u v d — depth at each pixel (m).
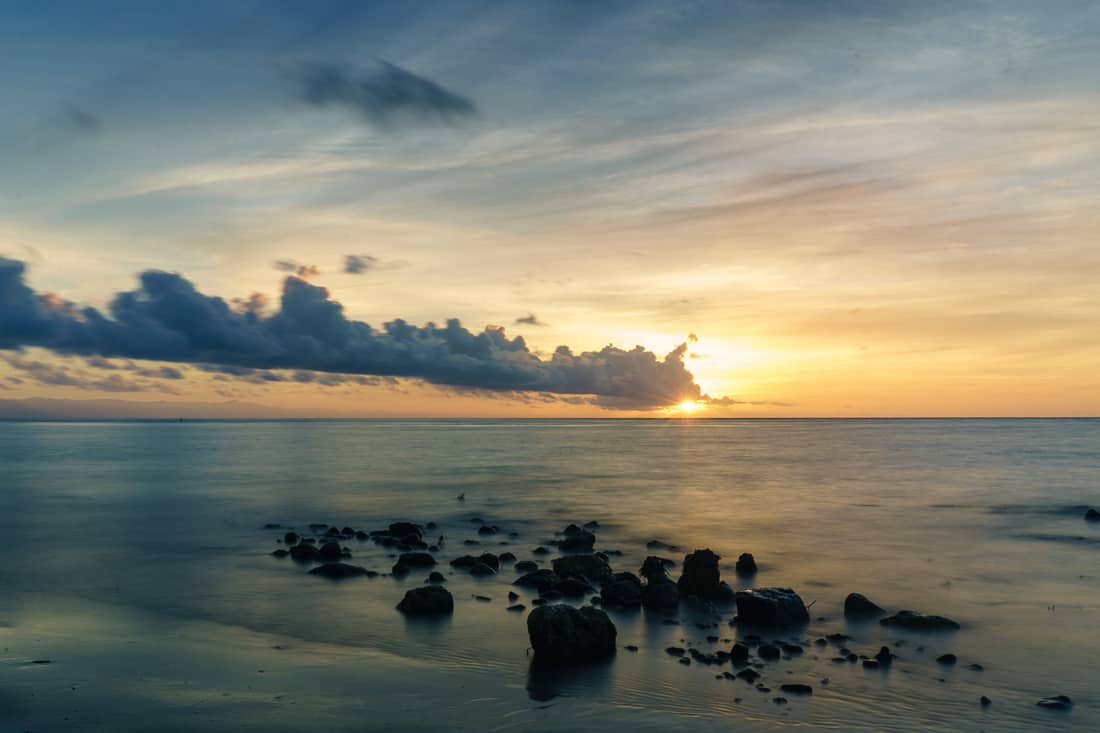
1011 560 35.44
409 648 21.19
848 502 57.88
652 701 17.19
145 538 41.22
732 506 55.62
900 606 26.86
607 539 41.41
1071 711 17.19
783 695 17.83
